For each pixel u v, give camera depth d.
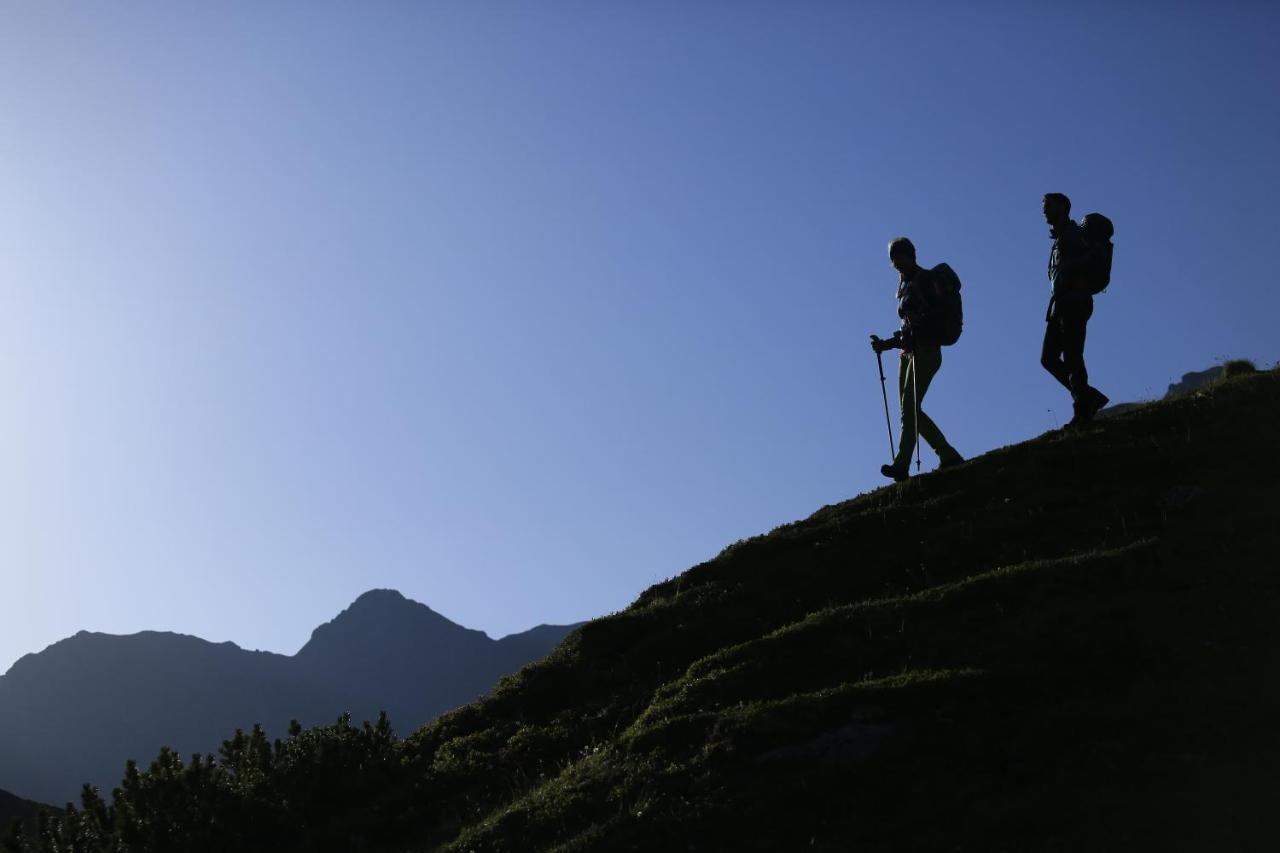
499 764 18.36
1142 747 12.76
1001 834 11.93
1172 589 16.02
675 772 14.72
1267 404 21.23
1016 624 16.14
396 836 17.33
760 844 12.87
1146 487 19.73
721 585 22.09
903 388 23.42
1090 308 21.75
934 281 22.97
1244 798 11.50
